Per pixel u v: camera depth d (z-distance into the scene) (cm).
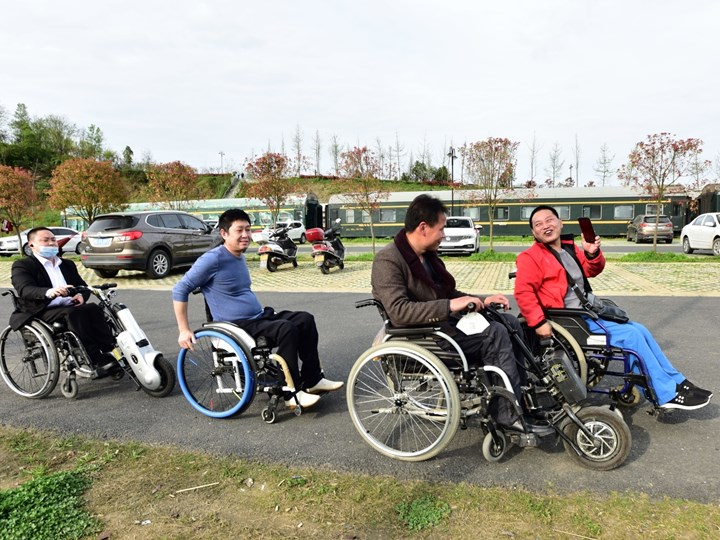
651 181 1530
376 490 262
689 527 224
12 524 235
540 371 294
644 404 368
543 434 283
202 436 336
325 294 923
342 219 2969
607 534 222
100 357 412
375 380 408
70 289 407
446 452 306
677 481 264
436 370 280
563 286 344
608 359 332
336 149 5666
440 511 241
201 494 263
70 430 350
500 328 291
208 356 397
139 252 1163
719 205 2495
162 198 2522
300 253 2123
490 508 243
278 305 817
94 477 282
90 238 1174
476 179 1856
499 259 1596
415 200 312
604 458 277
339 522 236
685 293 824
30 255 430
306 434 337
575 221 2720
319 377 383
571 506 243
